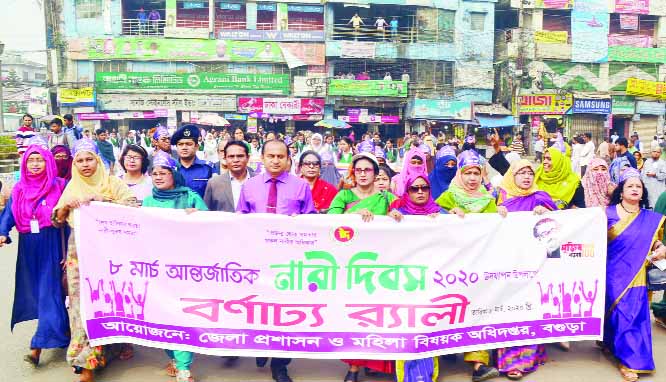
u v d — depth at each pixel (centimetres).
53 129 1133
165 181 435
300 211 446
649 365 422
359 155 443
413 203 430
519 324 428
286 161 445
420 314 412
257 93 3053
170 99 3011
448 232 415
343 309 412
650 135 3506
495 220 421
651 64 3466
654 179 1040
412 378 409
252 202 444
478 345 421
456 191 461
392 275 413
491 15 3234
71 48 2986
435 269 414
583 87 3388
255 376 432
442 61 3200
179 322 414
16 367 449
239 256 412
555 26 3384
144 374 436
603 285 437
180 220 413
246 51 3052
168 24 3019
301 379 430
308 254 412
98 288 416
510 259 425
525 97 3262
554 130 3319
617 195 451
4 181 1327
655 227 434
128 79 2991
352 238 411
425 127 3098
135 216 416
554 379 425
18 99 4259
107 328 418
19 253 449
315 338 412
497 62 3338
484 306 421
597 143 3394
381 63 3172
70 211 420
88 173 430
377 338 411
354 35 3131
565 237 432
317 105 3072
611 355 473
